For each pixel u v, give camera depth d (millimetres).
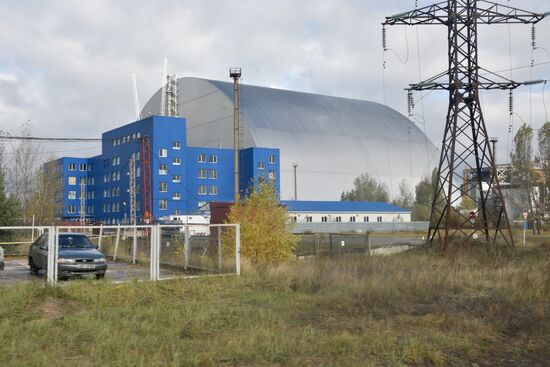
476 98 32562
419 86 33312
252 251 24188
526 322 13273
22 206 65812
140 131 94562
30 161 67438
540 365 10203
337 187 101750
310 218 92000
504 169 76250
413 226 94562
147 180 89750
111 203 103562
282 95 111188
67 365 9125
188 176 94688
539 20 33219
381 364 9859
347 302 15820
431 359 10250
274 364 9781
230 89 103812
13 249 33281
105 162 106188
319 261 23703
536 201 69250
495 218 36625
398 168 110312
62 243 20672
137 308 14258
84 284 16312
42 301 14406
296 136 101500
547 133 69188
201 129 106000
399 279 19078
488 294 17547
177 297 16453
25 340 10359
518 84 32969
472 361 10414
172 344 10594
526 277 18906
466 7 32938
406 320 13703
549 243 39062
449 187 31438
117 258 28688
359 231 88750
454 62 32469
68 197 109625
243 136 98062
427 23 33344
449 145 33188
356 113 115875
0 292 14469
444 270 22219
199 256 23406
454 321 13320
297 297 17000
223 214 29453
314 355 10352
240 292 17484
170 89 100750
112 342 10609
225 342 10984
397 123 119812
